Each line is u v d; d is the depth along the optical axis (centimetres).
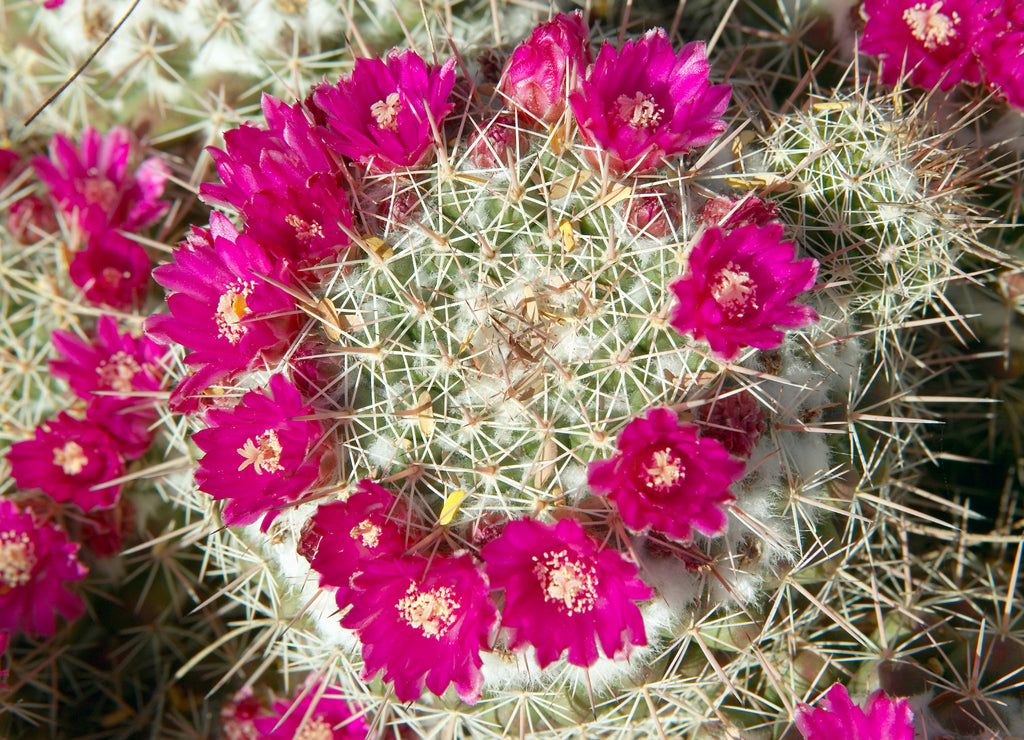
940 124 20
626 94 18
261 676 21
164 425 20
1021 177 21
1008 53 19
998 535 21
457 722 18
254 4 21
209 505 19
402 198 18
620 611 16
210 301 18
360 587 17
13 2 21
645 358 17
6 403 21
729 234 17
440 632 17
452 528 17
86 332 21
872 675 19
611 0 21
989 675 19
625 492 16
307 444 17
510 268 18
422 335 17
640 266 18
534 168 18
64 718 21
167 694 21
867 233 19
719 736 18
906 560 20
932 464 21
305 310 17
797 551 18
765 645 19
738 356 17
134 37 21
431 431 17
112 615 21
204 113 21
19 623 20
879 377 20
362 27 21
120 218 21
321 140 18
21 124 22
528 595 17
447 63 18
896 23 20
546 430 17
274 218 18
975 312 21
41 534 20
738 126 20
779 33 21
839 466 18
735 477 16
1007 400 21
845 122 19
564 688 18
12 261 21
